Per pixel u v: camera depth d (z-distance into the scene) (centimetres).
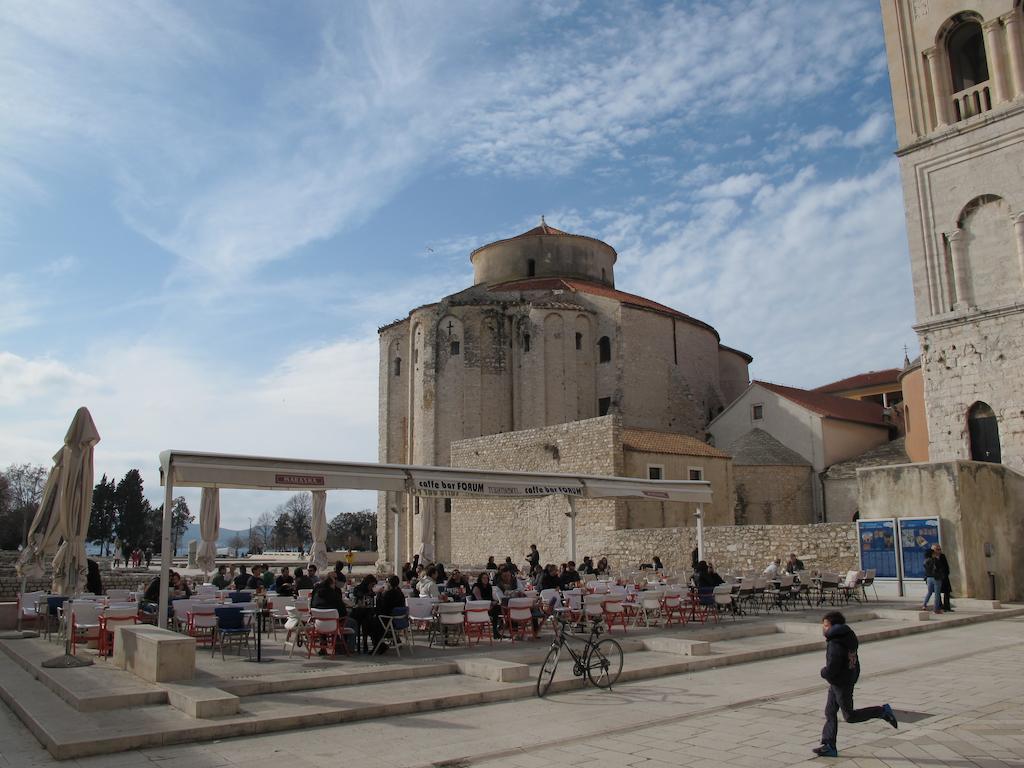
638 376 5309
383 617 1561
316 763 877
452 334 5522
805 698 1202
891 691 1210
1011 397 2884
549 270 6256
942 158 3170
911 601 2450
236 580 2481
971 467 2530
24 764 876
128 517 9369
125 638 1362
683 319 5659
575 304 5422
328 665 1406
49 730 960
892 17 3378
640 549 3519
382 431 6041
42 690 1242
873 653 1599
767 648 1609
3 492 8981
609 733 997
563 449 4069
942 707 1095
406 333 6050
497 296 5734
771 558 2973
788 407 4934
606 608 1812
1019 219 2925
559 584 2181
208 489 2833
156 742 945
